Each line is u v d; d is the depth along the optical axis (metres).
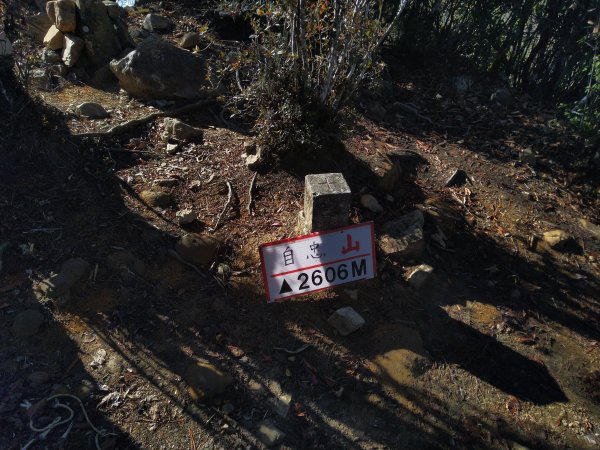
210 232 4.16
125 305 3.61
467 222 4.81
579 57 6.52
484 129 6.19
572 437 3.38
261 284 3.88
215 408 3.19
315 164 4.79
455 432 3.29
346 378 3.45
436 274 4.26
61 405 3.06
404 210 4.72
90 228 4.01
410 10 7.01
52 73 5.51
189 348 3.44
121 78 5.33
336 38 4.36
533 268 4.51
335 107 4.69
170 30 6.50
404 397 3.42
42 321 3.43
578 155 5.77
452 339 3.82
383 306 3.92
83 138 4.61
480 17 6.88
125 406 3.12
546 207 5.16
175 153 4.80
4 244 3.78
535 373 3.71
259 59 4.66
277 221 4.32
